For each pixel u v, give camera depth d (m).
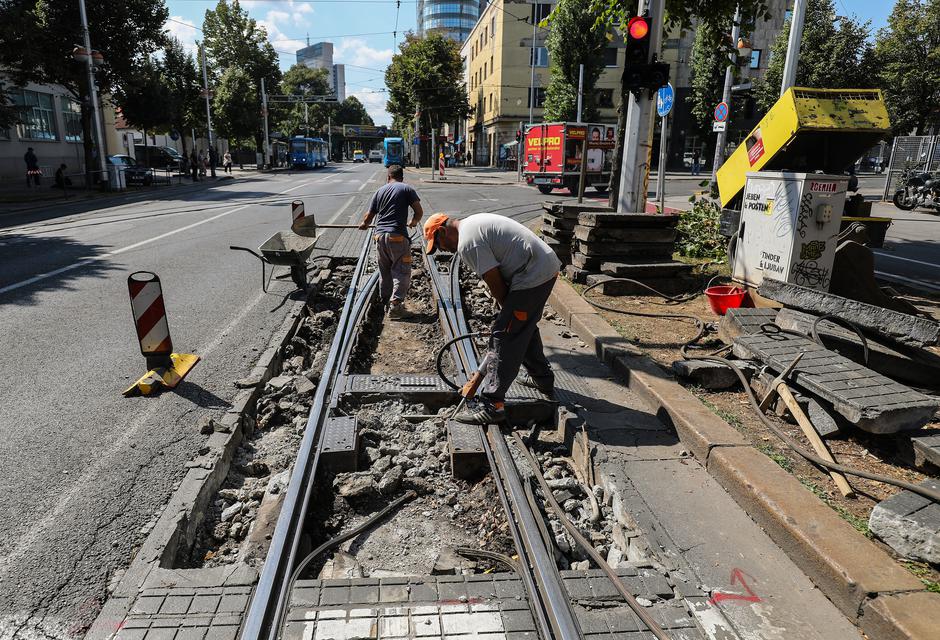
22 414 4.39
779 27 42.31
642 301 7.23
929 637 2.21
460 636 2.42
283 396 4.93
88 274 8.89
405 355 5.96
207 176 42.59
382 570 3.04
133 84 27.34
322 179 38.31
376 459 3.97
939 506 2.83
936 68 26.67
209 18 55.56
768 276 6.46
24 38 20.67
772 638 2.42
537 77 50.62
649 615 2.52
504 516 3.38
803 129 7.19
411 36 59.69
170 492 3.46
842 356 4.38
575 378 5.07
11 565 2.84
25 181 30.38
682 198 23.14
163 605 2.56
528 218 16.44
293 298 7.79
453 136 83.25
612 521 3.37
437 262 10.20
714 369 4.61
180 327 6.51
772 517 3.02
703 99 39.09
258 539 3.12
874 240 9.90
